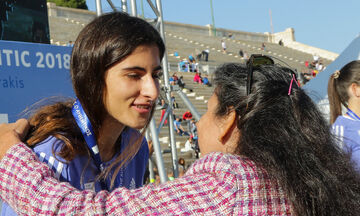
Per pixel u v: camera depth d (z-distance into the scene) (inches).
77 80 53.7
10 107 93.9
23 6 119.2
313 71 1087.0
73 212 43.9
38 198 45.4
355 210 47.3
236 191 44.7
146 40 52.6
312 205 45.3
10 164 48.0
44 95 99.9
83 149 54.4
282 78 51.3
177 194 44.7
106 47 51.3
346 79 107.7
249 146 48.0
